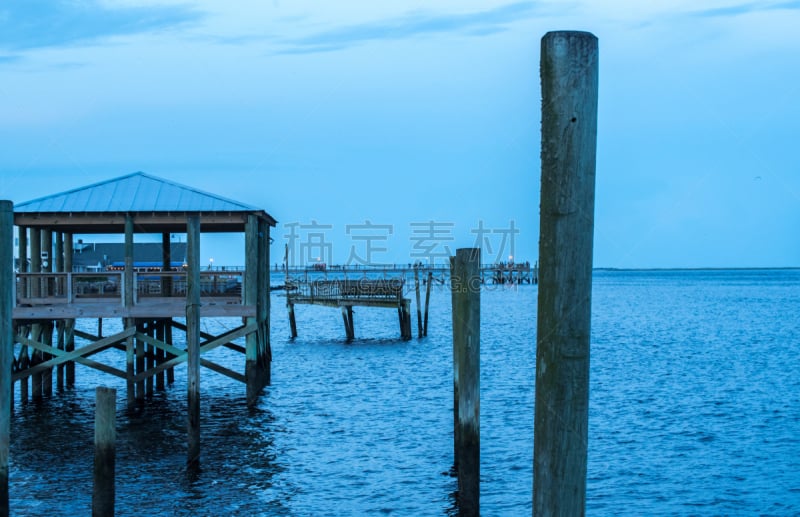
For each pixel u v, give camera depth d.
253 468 17.66
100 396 11.39
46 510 14.56
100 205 22.41
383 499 15.66
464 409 13.47
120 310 21.55
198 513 14.69
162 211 22.08
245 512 14.80
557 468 5.16
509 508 15.23
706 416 23.39
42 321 24.36
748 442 20.12
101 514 11.37
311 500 15.55
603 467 17.91
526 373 32.72
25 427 21.20
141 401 23.97
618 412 24.03
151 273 21.98
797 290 135.75
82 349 22.02
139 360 24.03
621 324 61.19
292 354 40.19
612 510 15.18
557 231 5.04
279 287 109.88
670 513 15.01
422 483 16.69
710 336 50.53
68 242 27.86
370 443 20.09
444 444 19.97
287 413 23.78
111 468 11.45
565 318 5.05
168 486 16.25
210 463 17.95
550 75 5.00
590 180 5.02
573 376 5.09
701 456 18.81
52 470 17.09
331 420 22.88
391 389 28.59
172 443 19.67
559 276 5.04
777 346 43.97
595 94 5.00
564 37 4.96
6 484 10.66
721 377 31.56
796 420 22.78
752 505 15.38
